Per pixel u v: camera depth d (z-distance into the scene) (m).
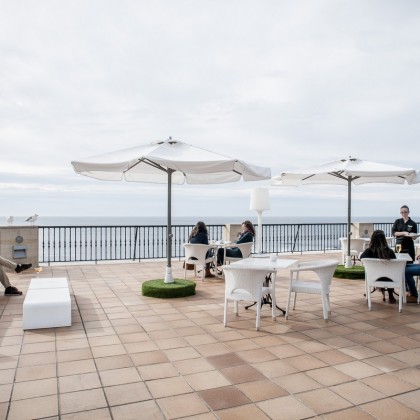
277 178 8.60
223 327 4.69
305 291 5.04
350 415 2.60
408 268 5.95
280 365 3.49
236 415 2.60
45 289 5.34
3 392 2.93
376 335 4.39
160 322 4.89
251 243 8.29
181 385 3.07
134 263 10.58
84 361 3.57
